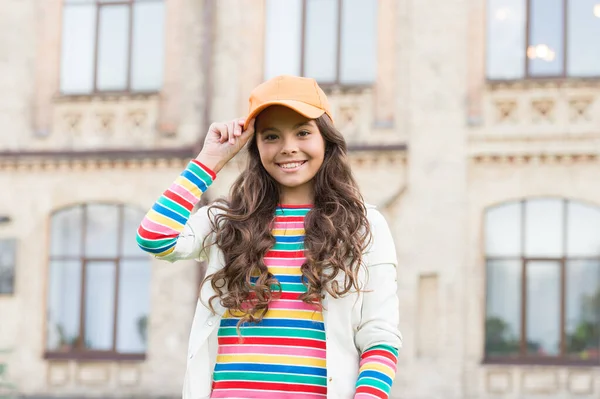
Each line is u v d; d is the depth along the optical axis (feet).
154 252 10.62
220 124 11.07
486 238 45.50
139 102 49.42
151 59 49.83
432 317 45.27
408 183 45.91
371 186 46.26
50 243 49.83
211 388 10.60
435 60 46.42
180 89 49.06
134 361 48.01
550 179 45.06
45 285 49.42
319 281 10.27
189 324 47.57
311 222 10.67
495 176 45.44
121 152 49.01
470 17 46.34
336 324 10.34
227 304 10.47
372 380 10.16
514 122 45.52
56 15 50.72
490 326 45.32
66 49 50.75
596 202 44.60
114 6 50.47
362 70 47.57
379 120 46.73
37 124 50.29
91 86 50.34
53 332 49.37
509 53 46.37
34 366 48.93
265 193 11.13
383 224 11.05
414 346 45.03
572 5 46.06
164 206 10.64
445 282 45.16
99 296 49.19
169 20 49.44
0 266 49.67
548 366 44.39
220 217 11.07
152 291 48.16
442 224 45.50
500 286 45.32
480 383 44.73
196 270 47.83
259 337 10.39
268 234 10.73
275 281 10.46
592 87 45.24
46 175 49.85
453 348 44.91
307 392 10.19
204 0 49.14
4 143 50.34
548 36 46.19
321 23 48.14
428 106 46.21
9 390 48.80
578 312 44.65
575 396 44.06
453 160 45.70
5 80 50.75
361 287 10.59
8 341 49.24
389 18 47.11
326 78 47.88
